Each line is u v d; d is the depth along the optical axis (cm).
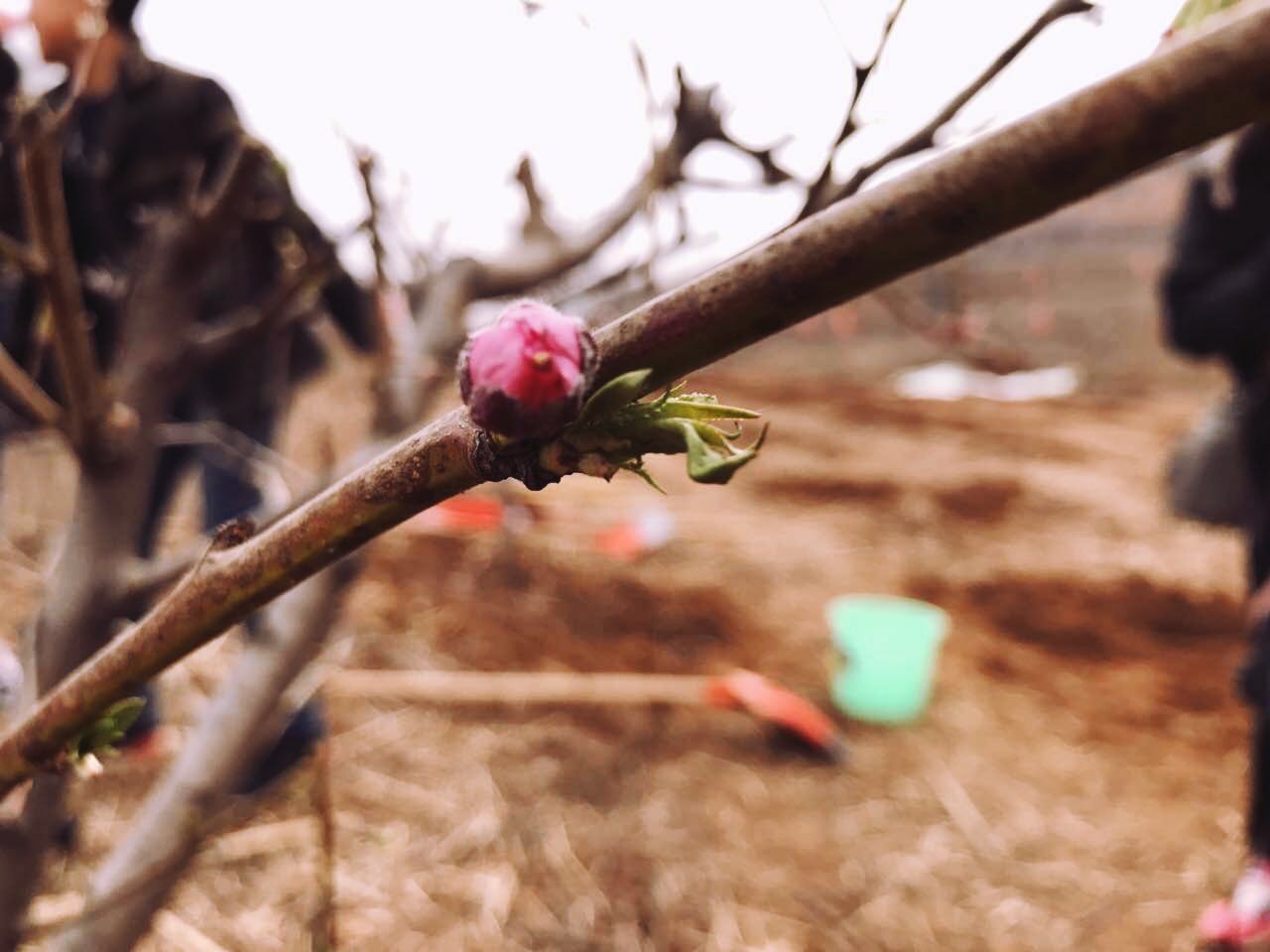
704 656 337
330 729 273
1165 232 1097
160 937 192
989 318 1046
